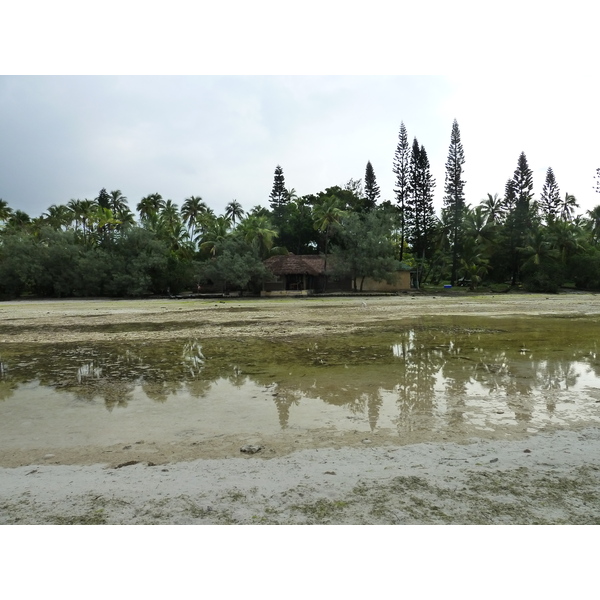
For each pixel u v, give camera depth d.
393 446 4.64
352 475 3.90
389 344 11.91
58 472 4.16
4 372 8.93
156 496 3.57
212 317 21.47
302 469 4.07
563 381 7.48
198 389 7.39
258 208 65.81
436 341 12.36
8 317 22.75
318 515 3.21
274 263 50.75
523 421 5.41
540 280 53.38
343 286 54.00
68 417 5.96
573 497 3.41
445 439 4.82
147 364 9.59
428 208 59.03
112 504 3.45
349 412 5.93
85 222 56.50
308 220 65.56
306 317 20.70
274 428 5.36
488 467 4.02
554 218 68.38
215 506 3.38
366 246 48.25
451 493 3.51
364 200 65.06
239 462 4.30
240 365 9.32
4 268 45.72
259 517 3.20
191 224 73.88
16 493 3.69
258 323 18.20
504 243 60.91
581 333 13.85
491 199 66.69
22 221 65.19
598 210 65.25
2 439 5.13
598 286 57.44
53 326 17.95
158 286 50.16
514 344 11.66
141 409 6.29
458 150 58.16
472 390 6.95
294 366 9.12
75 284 47.31
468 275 59.66
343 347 11.49
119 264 47.59
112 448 4.80
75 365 9.57
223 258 46.47
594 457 4.22
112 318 21.52
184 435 5.19
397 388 7.17
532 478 3.77
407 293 50.22
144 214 74.75
